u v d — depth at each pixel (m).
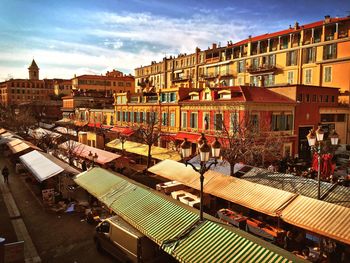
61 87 118.50
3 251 11.66
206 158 11.75
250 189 18.27
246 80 56.88
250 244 10.29
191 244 11.16
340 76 42.97
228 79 60.56
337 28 43.81
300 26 50.97
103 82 99.62
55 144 46.28
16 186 27.73
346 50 42.53
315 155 23.98
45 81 135.50
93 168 23.20
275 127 32.38
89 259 14.76
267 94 34.25
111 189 18.25
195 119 36.72
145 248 12.90
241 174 22.45
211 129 33.91
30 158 29.64
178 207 13.88
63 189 23.50
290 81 49.62
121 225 14.14
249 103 29.91
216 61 64.38
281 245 15.38
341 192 17.30
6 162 40.19
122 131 48.22
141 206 14.87
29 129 64.44
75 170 24.98
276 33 54.12
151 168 26.62
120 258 13.88
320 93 37.44
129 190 17.23
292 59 49.44
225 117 31.97
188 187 23.55
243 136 25.67
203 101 34.53
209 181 20.78
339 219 13.59
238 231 11.51
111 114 57.22
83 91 81.12
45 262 14.48
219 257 10.12
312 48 46.78
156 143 42.91
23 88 130.88
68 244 16.33
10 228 18.39
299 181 19.27
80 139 50.09
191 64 72.75
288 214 14.91
